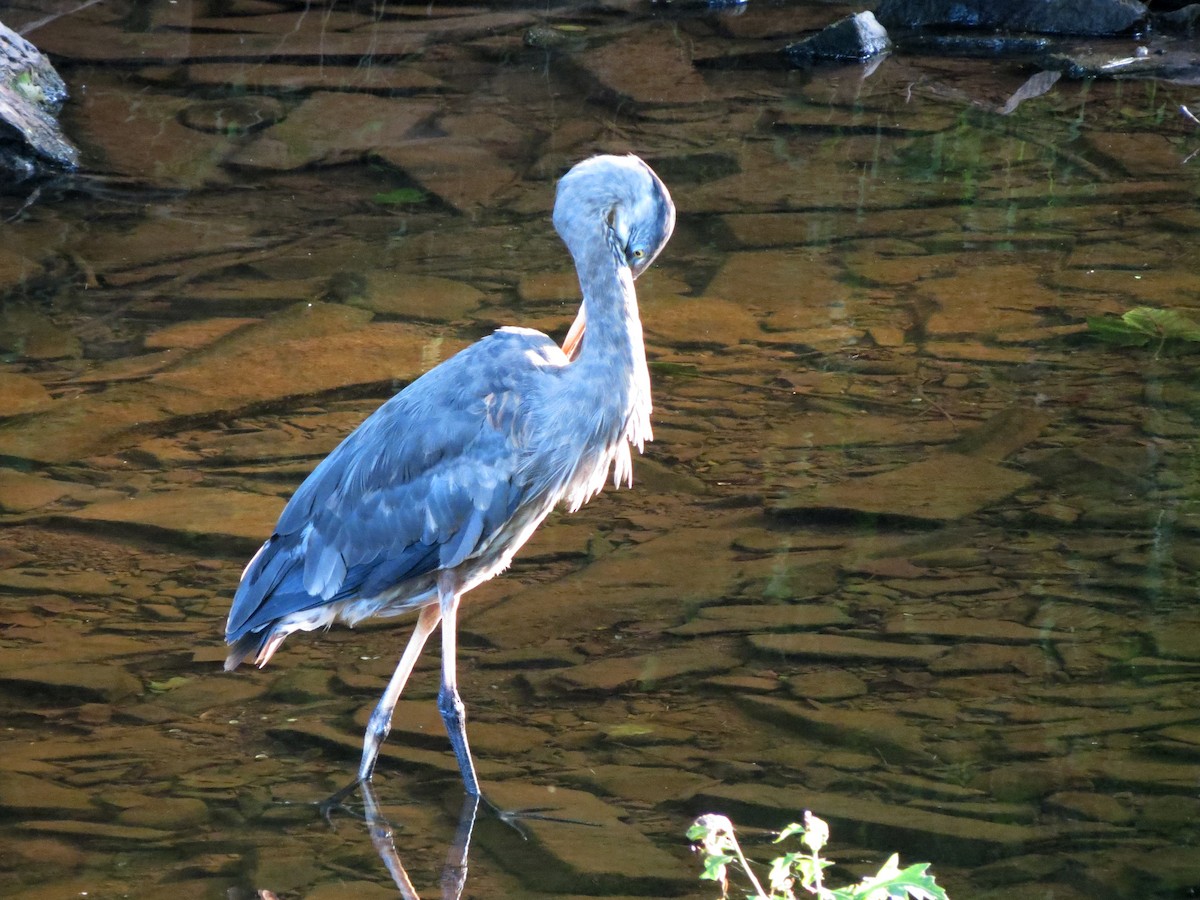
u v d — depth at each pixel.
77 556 10.66
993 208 17.50
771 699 8.79
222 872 7.41
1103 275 15.40
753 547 10.62
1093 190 18.00
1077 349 13.70
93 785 8.14
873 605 9.80
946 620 9.57
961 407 12.65
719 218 17.34
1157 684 8.79
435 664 9.53
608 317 8.78
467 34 25.59
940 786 7.92
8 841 7.61
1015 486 11.26
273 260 16.38
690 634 9.55
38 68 21.39
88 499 11.45
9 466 11.95
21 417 12.75
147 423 12.69
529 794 8.02
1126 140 19.83
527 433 8.78
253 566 9.15
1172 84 22.47
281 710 8.95
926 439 12.10
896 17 25.75
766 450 12.02
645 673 9.13
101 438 12.42
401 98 22.12
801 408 12.75
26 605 10.02
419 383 9.13
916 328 14.29
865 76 23.23
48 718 8.79
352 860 7.51
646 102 21.83
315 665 9.52
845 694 8.82
